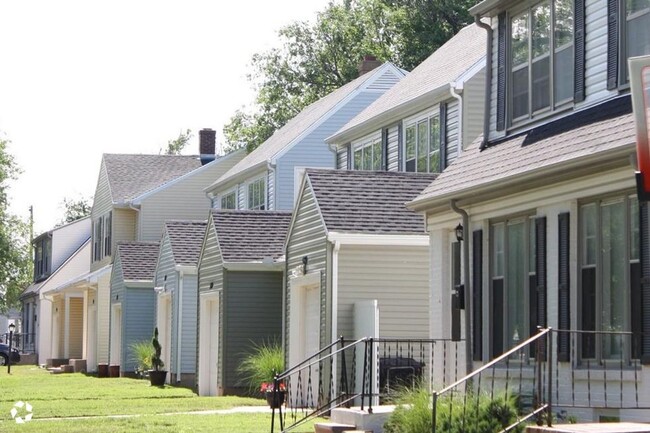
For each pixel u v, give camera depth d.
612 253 24.05
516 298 27.66
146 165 86.94
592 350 24.56
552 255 25.84
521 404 25.25
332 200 37.81
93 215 90.81
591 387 24.38
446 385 30.38
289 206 62.25
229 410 38.41
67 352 92.19
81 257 102.25
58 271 101.38
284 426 31.44
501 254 28.33
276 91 94.31
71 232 112.06
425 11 85.00
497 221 28.55
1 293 115.94
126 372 66.62
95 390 51.84
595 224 24.56
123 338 66.50
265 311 46.62
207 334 50.00
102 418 35.12
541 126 28.30
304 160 62.47
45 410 38.91
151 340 62.75
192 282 56.69
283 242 47.28
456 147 42.41
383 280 36.91
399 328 36.81
